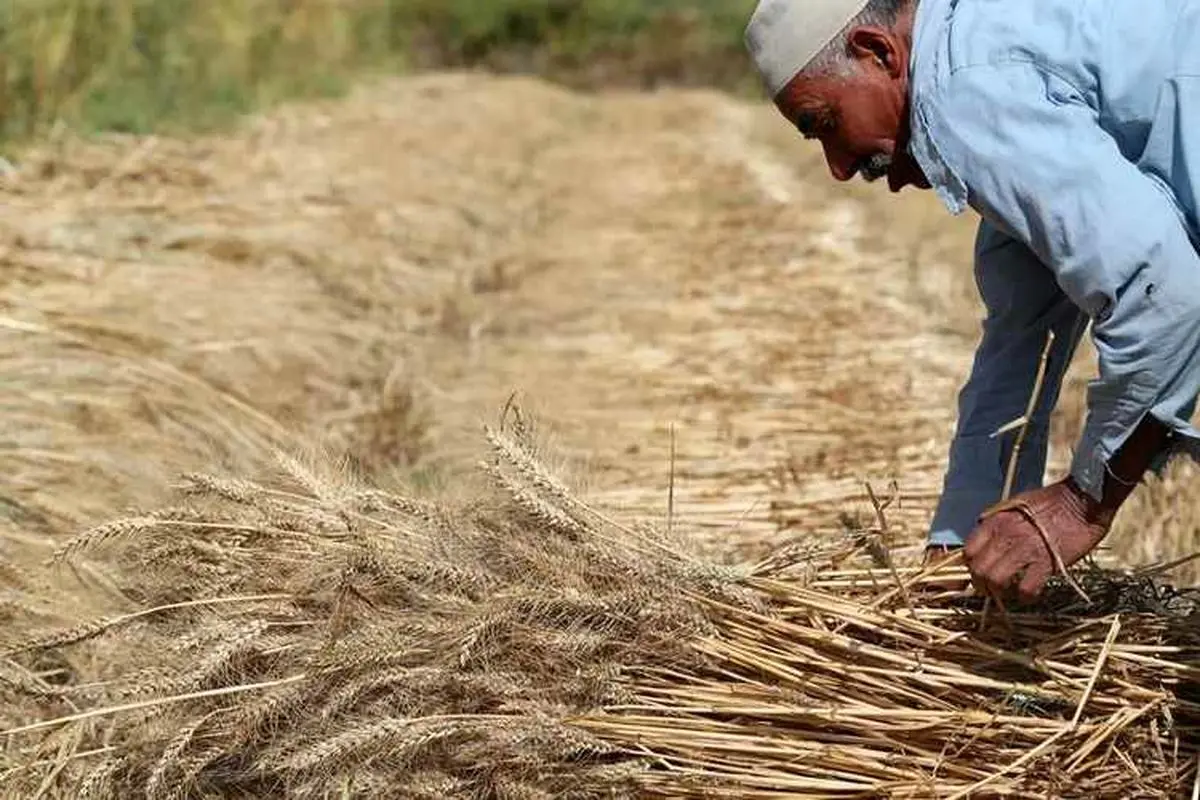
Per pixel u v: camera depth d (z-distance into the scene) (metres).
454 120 13.90
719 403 6.53
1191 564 4.64
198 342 6.18
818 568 3.58
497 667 3.26
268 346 6.38
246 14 12.62
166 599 3.54
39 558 4.29
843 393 6.53
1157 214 2.85
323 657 3.21
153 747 3.31
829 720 3.26
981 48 2.96
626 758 3.27
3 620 3.95
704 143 15.20
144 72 10.48
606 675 3.25
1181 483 5.11
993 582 3.17
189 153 9.30
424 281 8.31
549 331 7.89
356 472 4.15
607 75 23.16
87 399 5.21
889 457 5.70
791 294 8.36
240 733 3.23
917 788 3.20
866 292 8.31
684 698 3.28
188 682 3.29
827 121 3.25
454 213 9.96
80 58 9.59
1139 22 2.98
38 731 3.68
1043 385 3.54
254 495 3.58
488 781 3.22
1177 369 2.90
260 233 7.77
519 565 3.32
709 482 5.52
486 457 3.72
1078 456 3.08
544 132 15.24
